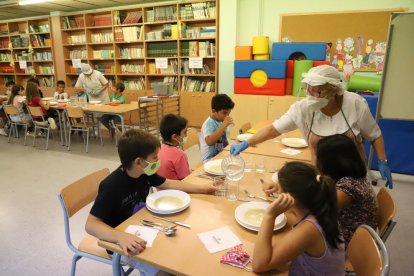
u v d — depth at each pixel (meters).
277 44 4.85
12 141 5.40
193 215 1.32
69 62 7.43
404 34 3.10
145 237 1.15
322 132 1.85
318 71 1.65
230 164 1.83
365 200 1.32
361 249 1.15
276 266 0.94
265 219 1.02
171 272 0.98
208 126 2.51
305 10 4.97
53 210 2.78
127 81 6.78
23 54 7.97
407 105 3.27
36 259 2.09
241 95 4.92
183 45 5.87
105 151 4.71
